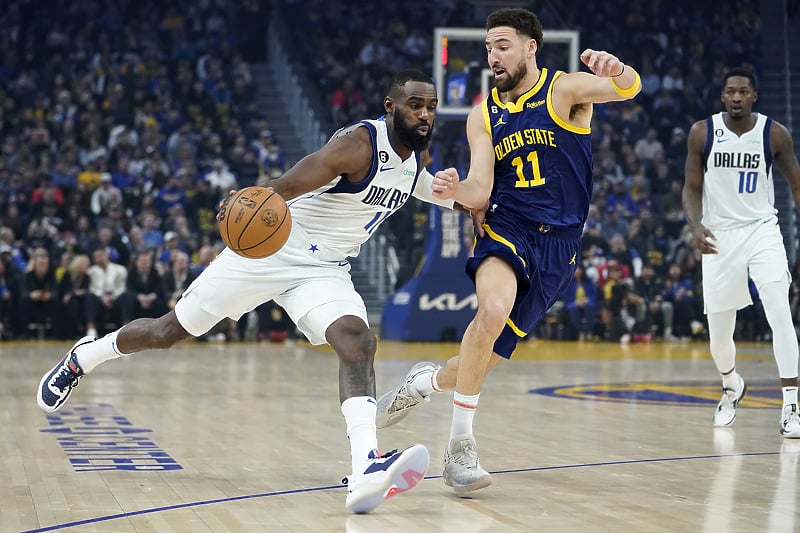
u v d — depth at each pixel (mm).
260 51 25359
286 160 23203
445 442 6129
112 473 5051
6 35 23078
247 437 6309
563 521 4094
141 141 21203
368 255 20141
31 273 16188
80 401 8133
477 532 3893
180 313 4984
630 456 5719
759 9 25406
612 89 4703
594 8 24984
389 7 25297
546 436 6492
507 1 16047
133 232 17734
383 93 23625
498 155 5012
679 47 24734
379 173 4652
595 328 17781
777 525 4027
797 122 24391
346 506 4328
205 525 3955
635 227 19156
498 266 4820
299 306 4699
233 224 4383
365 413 4387
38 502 4348
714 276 6992
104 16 23797
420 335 15883
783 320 6680
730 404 7086
